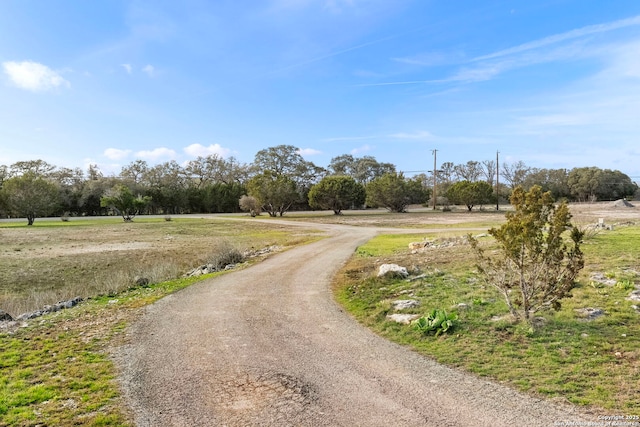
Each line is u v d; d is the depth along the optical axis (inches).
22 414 176.6
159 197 2970.0
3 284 634.8
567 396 175.2
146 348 267.4
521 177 3516.2
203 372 222.5
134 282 567.5
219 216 2471.7
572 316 274.2
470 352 234.8
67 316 374.0
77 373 225.5
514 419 158.6
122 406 183.0
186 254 908.6
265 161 3408.0
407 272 458.3
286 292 434.0
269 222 1825.8
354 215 2388.0
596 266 409.4
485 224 1424.7
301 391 193.9
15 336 309.7
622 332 242.2
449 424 156.9
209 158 3513.8
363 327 303.0
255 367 227.8
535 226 256.1
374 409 172.6
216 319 335.6
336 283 473.1
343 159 4451.3
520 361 216.2
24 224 1857.8
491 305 312.7
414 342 261.1
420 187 2861.7
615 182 3420.3
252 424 163.5
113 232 1429.6
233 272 578.6
